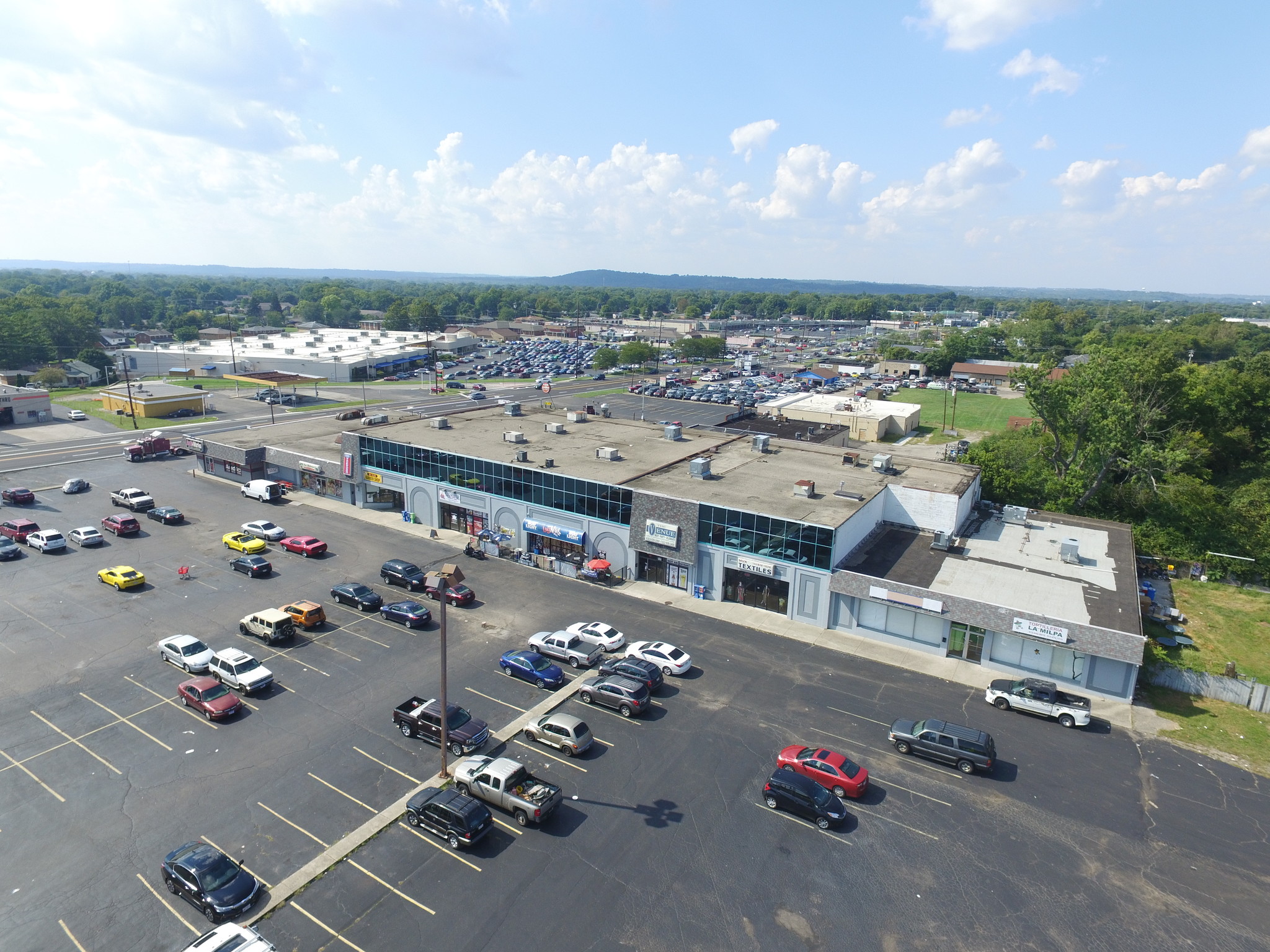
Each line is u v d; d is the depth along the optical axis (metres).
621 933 24.53
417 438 73.19
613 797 31.62
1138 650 39.31
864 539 55.44
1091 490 69.38
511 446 70.06
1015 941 24.58
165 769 33.00
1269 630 51.78
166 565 57.50
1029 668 43.03
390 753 34.56
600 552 58.69
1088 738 37.00
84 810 30.23
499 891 26.30
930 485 60.72
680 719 37.88
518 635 47.03
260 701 38.81
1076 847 29.11
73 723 36.47
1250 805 32.00
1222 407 87.62
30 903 25.55
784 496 55.53
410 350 199.75
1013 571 50.50
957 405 155.62
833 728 37.38
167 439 95.00
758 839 29.23
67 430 107.56
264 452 81.25
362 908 25.42
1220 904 26.36
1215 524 65.56
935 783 33.03
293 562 58.81
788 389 170.50
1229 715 39.59
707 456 68.94
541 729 35.28
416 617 47.56
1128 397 72.38
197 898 25.08
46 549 58.94
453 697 39.62
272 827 29.47
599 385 175.88
